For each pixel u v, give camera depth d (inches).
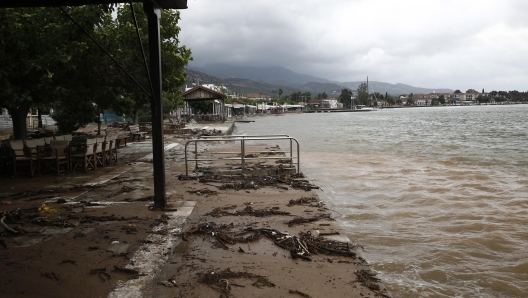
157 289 154.6
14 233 216.7
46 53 417.4
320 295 153.1
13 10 392.5
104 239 211.0
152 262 181.2
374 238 236.8
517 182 411.8
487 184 401.1
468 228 256.8
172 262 181.8
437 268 193.8
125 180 378.6
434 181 418.9
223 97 1659.7
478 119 2460.6
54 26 416.5
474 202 326.3
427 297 164.6
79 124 801.6
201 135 1053.2
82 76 440.8
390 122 2231.8
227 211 273.4
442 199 336.8
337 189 379.9
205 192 333.7
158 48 259.3
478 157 627.5
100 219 246.5
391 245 225.5
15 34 379.9
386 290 159.9
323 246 205.6
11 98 374.0
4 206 279.4
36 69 383.6
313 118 3316.9
